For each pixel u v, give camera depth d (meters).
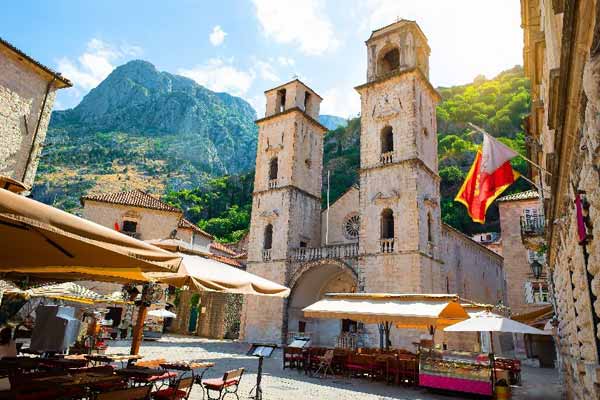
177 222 47.38
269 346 12.52
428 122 37.81
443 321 19.92
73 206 141.50
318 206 44.50
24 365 10.66
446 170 87.88
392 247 32.50
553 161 8.68
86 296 18.84
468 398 16.47
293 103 44.28
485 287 49.50
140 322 12.68
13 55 23.14
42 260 6.95
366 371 20.41
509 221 37.09
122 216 45.53
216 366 21.97
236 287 11.07
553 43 9.31
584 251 7.78
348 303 20.22
